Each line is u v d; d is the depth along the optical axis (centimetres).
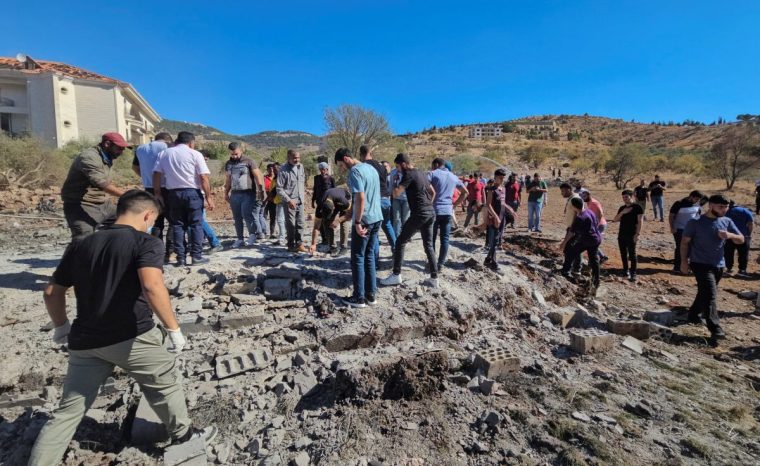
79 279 250
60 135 2762
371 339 434
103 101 2975
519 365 415
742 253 865
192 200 539
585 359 468
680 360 491
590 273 719
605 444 315
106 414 326
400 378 352
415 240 812
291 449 297
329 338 422
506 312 562
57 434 249
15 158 1619
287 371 384
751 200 2431
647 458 306
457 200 634
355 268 470
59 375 367
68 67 3016
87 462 279
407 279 569
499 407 355
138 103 3409
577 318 571
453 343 462
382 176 611
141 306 259
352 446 296
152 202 281
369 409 334
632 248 802
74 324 254
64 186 445
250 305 473
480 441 312
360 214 447
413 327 456
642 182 1633
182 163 526
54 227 1023
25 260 632
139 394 344
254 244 726
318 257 625
